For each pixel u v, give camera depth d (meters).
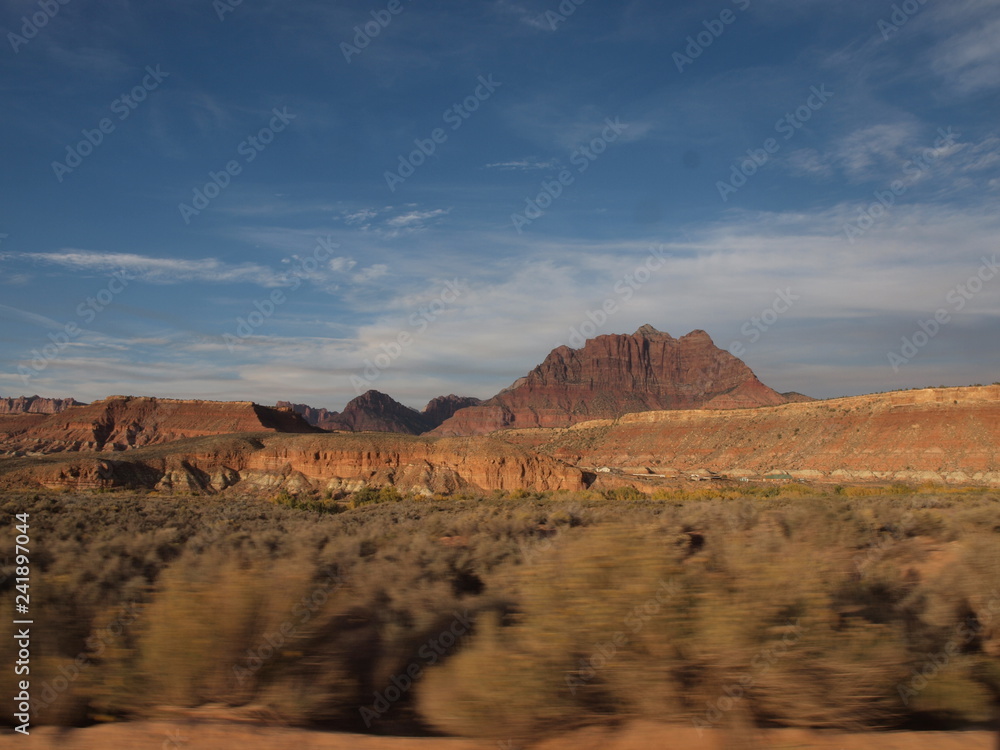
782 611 6.12
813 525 11.78
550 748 4.98
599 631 5.73
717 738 4.87
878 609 7.18
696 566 7.00
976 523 13.32
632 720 5.29
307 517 26.55
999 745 4.75
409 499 48.53
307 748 4.96
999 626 6.79
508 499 43.72
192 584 6.82
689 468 133.50
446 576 10.08
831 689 5.40
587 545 6.71
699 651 5.55
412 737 5.27
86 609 7.60
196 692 6.06
